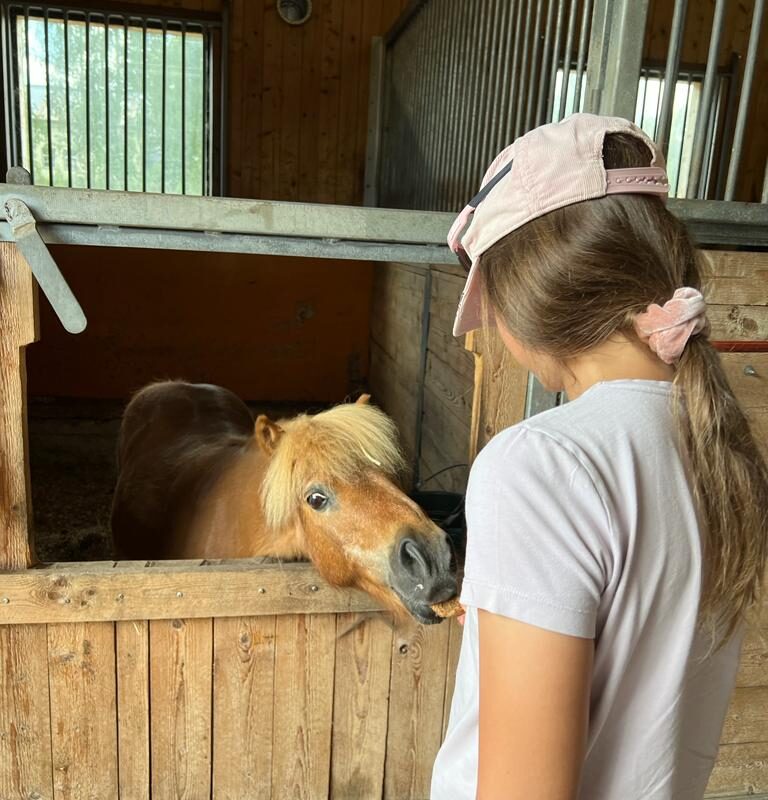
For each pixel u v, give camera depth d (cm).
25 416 123
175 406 246
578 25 249
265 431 140
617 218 55
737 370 142
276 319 461
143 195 115
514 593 50
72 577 127
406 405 356
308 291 460
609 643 54
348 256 127
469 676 68
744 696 162
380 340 440
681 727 58
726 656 64
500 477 53
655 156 58
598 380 58
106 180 434
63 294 113
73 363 433
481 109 248
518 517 52
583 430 54
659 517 53
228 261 443
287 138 458
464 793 66
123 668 135
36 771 138
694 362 55
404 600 120
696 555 55
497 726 51
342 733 149
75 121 427
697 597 56
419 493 171
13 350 117
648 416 55
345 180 472
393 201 422
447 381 275
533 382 142
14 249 113
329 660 144
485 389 141
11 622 127
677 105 439
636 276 55
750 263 140
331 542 128
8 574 125
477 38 255
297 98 453
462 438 252
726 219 137
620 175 55
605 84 134
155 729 140
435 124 318
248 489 158
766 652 158
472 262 64
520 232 57
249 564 136
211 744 144
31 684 133
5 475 122
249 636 139
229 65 435
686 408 56
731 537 55
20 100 415
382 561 122
